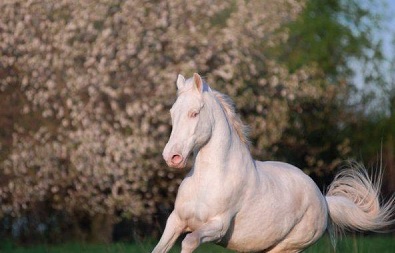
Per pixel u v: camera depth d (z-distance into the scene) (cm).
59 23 1700
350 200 846
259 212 693
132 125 1662
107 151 1631
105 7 1688
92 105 1656
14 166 1692
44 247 1592
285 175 745
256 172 699
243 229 693
